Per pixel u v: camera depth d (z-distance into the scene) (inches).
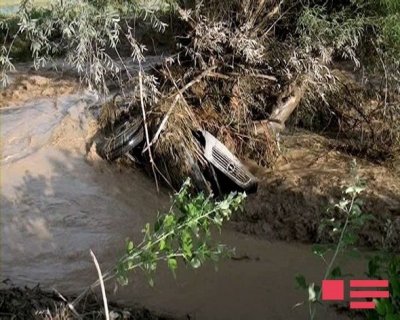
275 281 229.6
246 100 322.7
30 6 252.8
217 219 153.9
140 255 150.7
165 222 148.9
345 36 299.1
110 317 175.3
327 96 348.2
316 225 261.1
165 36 407.8
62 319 166.6
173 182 291.6
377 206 272.2
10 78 395.5
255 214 272.2
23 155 303.3
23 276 227.1
